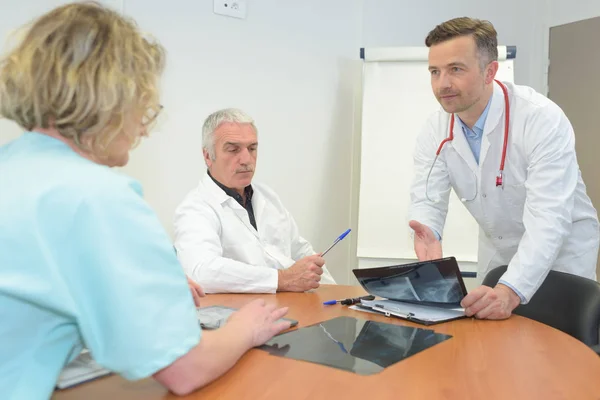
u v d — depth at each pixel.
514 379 0.81
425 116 2.85
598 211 2.92
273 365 0.86
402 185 2.83
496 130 1.72
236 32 2.65
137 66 0.73
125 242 0.67
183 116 2.52
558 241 1.43
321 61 2.90
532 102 1.67
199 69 2.55
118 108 0.70
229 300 1.44
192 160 2.56
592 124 2.94
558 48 3.08
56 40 0.69
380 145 2.85
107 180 0.69
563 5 3.06
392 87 2.86
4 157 0.72
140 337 0.67
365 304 1.34
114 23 0.73
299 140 2.86
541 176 1.54
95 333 0.67
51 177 0.67
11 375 0.65
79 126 0.70
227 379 0.80
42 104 0.69
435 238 1.71
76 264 0.66
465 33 1.60
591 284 1.37
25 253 0.63
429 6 3.04
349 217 3.05
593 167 2.94
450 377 0.81
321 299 1.46
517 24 3.13
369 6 3.01
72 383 0.79
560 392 0.76
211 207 1.86
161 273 0.71
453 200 2.82
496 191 1.80
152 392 0.76
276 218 2.02
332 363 0.87
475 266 2.79
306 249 2.15
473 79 1.61
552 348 0.98
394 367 0.86
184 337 0.72
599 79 2.90
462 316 1.23
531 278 1.36
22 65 0.69
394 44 3.03
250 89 2.71
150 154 2.43
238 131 1.89
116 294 0.66
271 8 2.74
